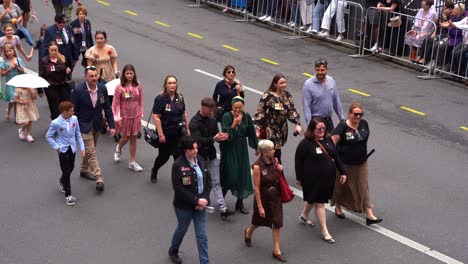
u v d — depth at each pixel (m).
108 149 13.23
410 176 12.19
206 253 9.18
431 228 10.43
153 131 11.43
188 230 10.35
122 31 21.27
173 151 11.48
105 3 24.86
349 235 10.23
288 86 16.73
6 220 10.59
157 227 10.44
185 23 22.47
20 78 13.09
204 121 10.55
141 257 9.62
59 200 11.24
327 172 9.84
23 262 9.47
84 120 11.47
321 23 21.11
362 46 19.55
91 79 11.38
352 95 16.28
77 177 12.05
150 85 16.42
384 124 14.59
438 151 13.32
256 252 9.76
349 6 20.44
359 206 10.41
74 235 10.19
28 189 11.60
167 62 18.33
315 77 11.65
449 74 17.56
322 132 9.81
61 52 14.93
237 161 10.52
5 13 17.48
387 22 19.02
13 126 14.31
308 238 10.15
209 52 19.39
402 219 10.68
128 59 18.48
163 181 11.96
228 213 10.67
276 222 9.44
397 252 9.76
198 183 8.99
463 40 17.20
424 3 18.09
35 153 13.03
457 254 9.72
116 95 11.95
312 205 10.36
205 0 24.78
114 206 11.07
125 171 12.31
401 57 19.06
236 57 19.02
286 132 11.26
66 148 10.89
